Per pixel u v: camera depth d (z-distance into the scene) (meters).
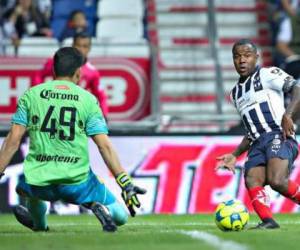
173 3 55.53
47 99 22.97
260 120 25.59
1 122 45.25
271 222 24.56
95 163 38.50
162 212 38.97
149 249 18.42
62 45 48.50
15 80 45.59
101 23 53.25
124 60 46.41
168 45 53.75
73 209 38.59
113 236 21.44
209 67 52.12
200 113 49.31
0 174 23.11
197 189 39.19
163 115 46.38
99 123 22.92
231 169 26.41
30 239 20.91
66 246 19.14
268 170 25.09
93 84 36.81
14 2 51.59
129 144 39.06
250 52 25.84
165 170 39.16
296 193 25.25
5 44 48.69
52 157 22.92
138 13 53.56
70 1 52.00
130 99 46.34
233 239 20.67
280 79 25.41
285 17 52.69
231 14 55.56
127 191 22.34
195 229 25.31
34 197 23.42
